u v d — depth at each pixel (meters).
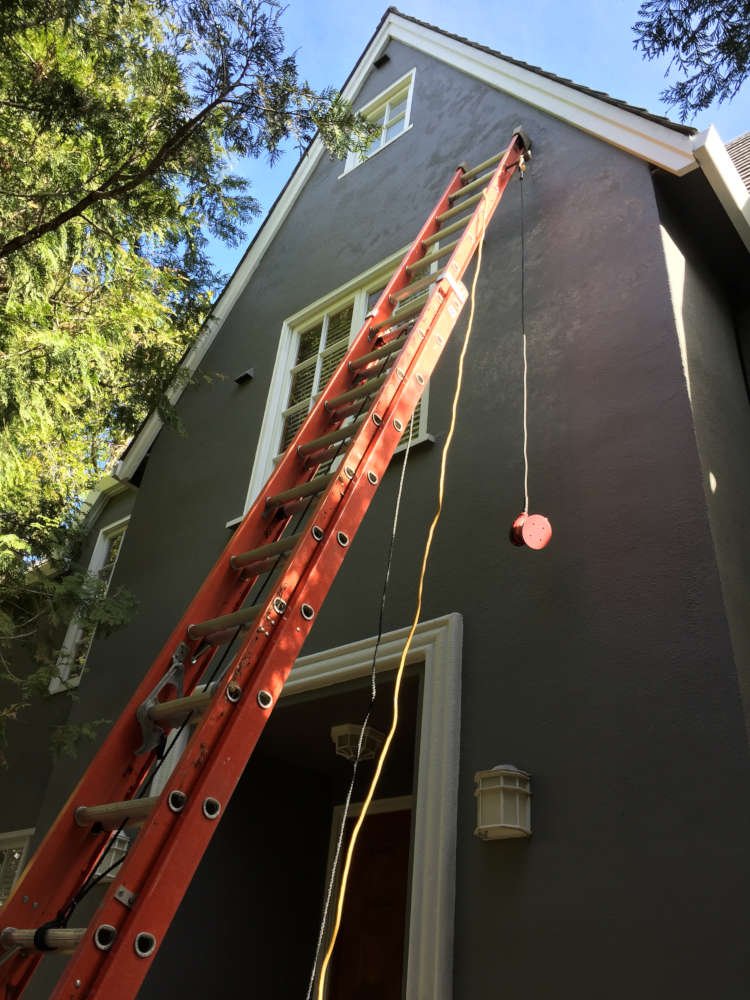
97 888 4.40
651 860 2.53
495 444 3.97
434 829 3.08
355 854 4.72
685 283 3.87
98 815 2.08
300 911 4.68
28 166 5.01
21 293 4.91
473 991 2.71
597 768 2.80
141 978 1.54
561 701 3.03
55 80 4.89
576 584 3.24
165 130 5.24
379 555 4.16
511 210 4.83
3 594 5.44
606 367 3.69
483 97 5.85
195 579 5.48
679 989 2.29
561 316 4.07
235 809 4.60
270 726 4.39
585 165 4.53
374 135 5.58
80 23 4.96
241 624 2.41
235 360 6.76
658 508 3.15
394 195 6.14
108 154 5.32
